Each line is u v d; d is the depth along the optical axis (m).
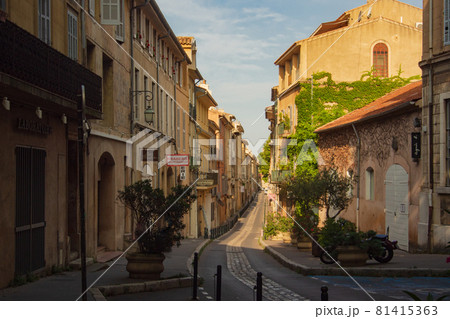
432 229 19.06
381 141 24.36
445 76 18.78
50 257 13.23
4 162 10.77
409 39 35.66
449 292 11.29
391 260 16.64
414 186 20.70
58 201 13.79
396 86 35.28
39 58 10.84
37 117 12.45
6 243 10.82
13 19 11.02
